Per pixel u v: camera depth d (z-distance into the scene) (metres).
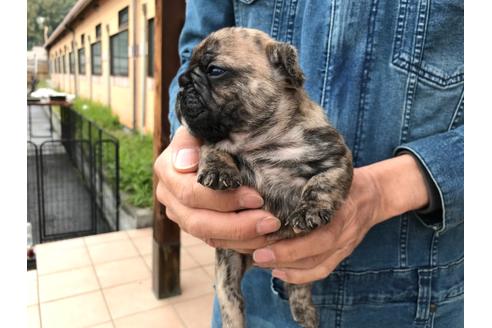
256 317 0.33
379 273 0.30
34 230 1.07
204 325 0.67
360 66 0.28
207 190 0.23
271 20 0.31
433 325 0.31
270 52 0.27
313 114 0.27
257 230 0.22
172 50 0.66
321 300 0.31
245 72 0.26
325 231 0.23
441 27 0.27
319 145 0.26
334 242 0.23
